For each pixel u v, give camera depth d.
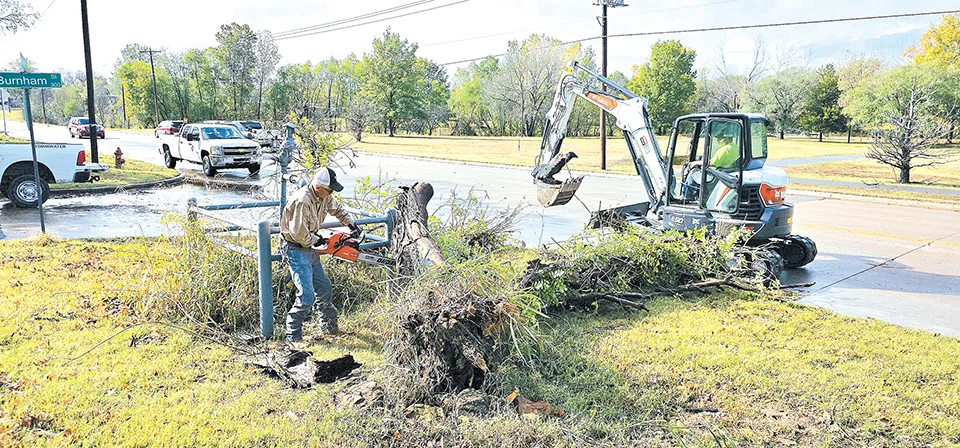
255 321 5.86
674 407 4.34
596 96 10.71
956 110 45.75
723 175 8.72
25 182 13.24
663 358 5.16
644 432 3.98
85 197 15.12
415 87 87.94
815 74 71.81
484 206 14.44
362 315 6.05
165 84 83.00
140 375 4.57
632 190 18.64
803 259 8.85
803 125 72.25
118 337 5.27
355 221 6.07
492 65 110.19
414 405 4.13
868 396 4.54
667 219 9.23
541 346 4.97
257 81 76.50
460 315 4.14
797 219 13.64
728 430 4.02
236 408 4.10
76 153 13.98
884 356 5.33
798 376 4.86
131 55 95.38
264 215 8.73
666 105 83.06
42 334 5.30
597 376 4.73
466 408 4.01
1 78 8.98
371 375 4.57
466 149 42.59
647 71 84.19
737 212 8.60
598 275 6.85
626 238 7.30
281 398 4.26
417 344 4.34
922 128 21.30
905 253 10.05
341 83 98.12
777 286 7.23
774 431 4.03
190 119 82.44
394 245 6.14
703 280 7.45
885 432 4.05
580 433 3.86
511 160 30.36
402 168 26.14
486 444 3.69
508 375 4.53
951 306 7.11
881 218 13.84
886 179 22.98
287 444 3.69
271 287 5.46
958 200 16.50
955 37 56.66
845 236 11.56
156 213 12.82
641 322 6.13
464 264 4.83
